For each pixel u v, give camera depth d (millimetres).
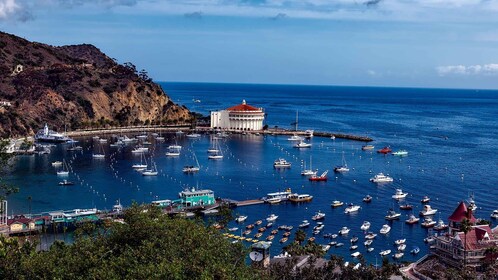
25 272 81188
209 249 88312
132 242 91750
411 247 175250
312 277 118375
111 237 93562
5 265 82688
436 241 159000
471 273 134250
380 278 127000
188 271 80250
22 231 178500
